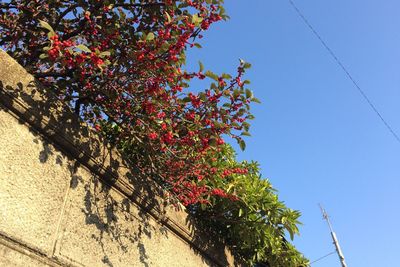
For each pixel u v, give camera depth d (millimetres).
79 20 3682
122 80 3385
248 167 5699
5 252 2402
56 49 2619
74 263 2887
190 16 3342
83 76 3238
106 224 3289
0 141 2516
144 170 4074
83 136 3156
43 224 2697
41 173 2770
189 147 3697
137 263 3549
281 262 5801
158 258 3859
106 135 4273
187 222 4414
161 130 3482
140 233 3689
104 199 3338
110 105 3623
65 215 2898
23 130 2701
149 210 3850
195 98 3402
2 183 2467
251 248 5555
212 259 4859
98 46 3273
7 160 2533
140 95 3371
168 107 3426
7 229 2439
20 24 3617
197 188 4047
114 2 3572
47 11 3709
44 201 2744
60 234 2820
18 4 3617
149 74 3246
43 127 2820
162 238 4008
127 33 3557
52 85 3467
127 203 3613
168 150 3615
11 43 3545
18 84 2676
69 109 3068
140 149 4172
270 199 5086
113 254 3293
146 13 3713
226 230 5309
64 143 2982
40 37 3652
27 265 2521
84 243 3018
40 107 2809
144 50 3105
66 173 2994
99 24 3547
